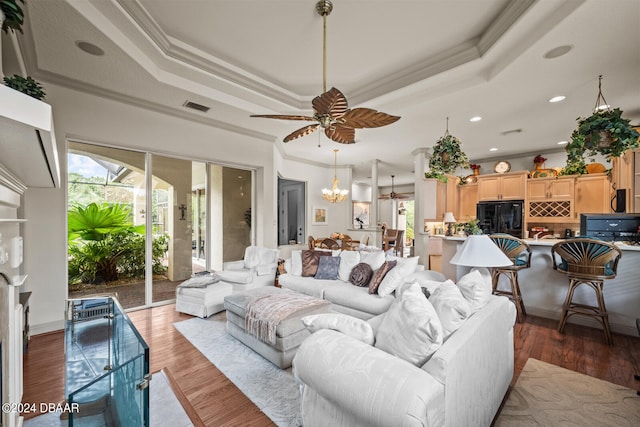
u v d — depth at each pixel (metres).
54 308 3.15
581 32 2.23
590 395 1.99
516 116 4.14
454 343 1.30
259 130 5.08
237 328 2.85
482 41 2.63
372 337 1.49
